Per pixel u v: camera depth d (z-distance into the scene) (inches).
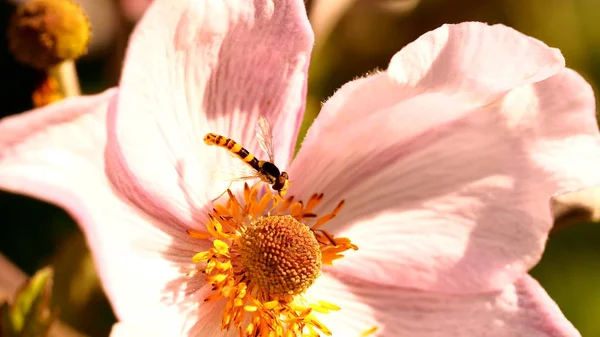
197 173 6.3
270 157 6.3
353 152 6.5
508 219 6.4
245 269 6.4
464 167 6.5
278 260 6.3
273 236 6.3
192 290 6.2
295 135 6.4
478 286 6.4
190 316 6.2
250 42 6.1
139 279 5.9
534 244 6.3
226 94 6.2
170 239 6.2
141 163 6.0
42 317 6.1
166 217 6.2
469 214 6.4
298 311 6.4
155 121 6.0
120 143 5.9
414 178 6.5
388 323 6.5
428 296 6.5
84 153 5.7
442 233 6.5
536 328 6.3
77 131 5.7
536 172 6.3
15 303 6.1
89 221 5.5
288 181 6.4
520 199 6.4
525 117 6.4
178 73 6.1
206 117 6.3
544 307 6.3
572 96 6.3
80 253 6.5
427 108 6.3
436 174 6.5
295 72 6.2
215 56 6.1
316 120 6.3
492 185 6.4
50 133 5.6
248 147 6.3
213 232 6.3
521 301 6.4
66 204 5.5
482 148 6.4
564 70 6.3
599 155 6.3
